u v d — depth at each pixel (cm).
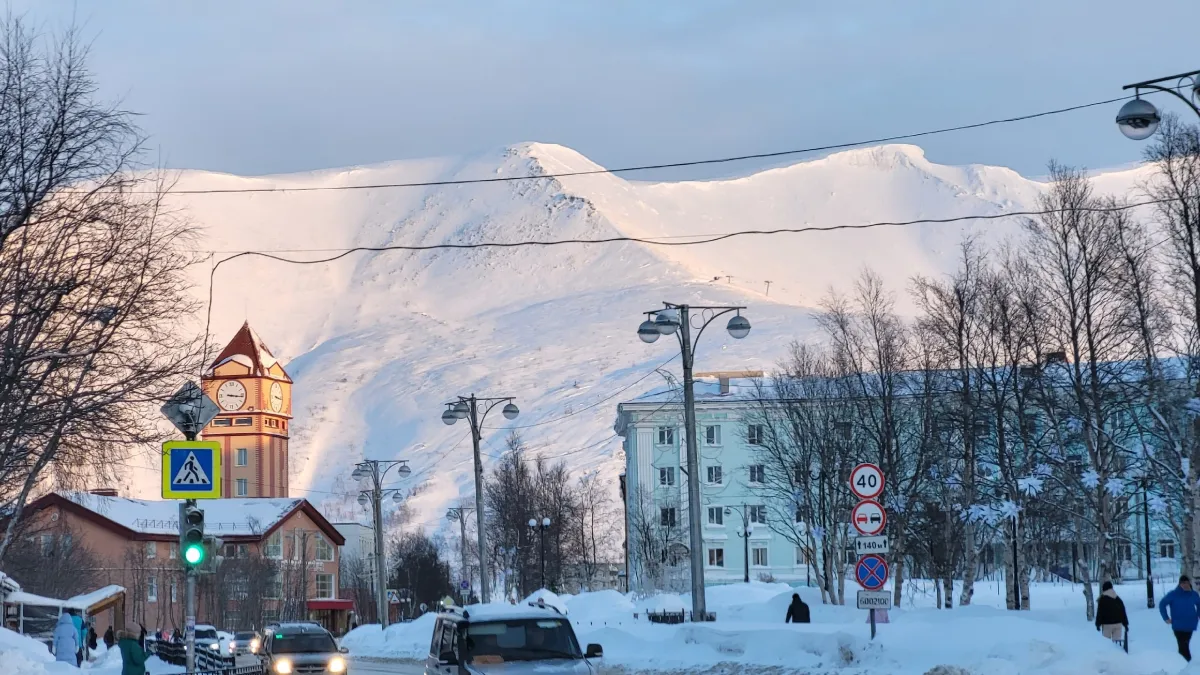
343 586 14025
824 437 5706
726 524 10112
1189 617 2511
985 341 4947
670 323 3934
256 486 17425
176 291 3055
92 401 2934
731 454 10194
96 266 2891
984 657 2400
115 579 9331
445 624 2164
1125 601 5616
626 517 10500
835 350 7469
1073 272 4481
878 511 2538
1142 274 4450
